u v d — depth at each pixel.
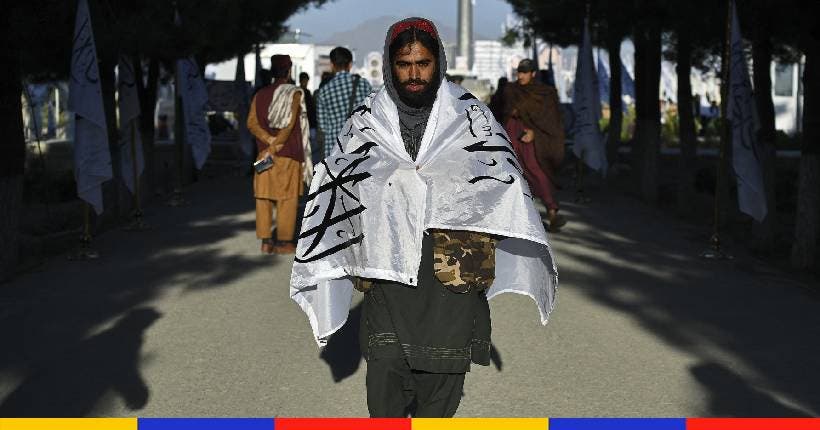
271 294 9.00
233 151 30.78
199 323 7.86
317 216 4.20
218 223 14.30
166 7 13.62
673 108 46.59
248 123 11.22
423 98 4.17
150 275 9.97
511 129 13.39
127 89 13.34
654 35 18.03
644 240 12.94
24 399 5.89
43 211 17.28
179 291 9.15
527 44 27.25
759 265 11.23
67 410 5.68
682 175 16.27
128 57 13.23
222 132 36.44
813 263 11.06
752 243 12.47
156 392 6.02
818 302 9.05
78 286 9.41
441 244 4.07
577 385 6.22
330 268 4.16
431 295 4.10
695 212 16.83
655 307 8.66
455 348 4.07
